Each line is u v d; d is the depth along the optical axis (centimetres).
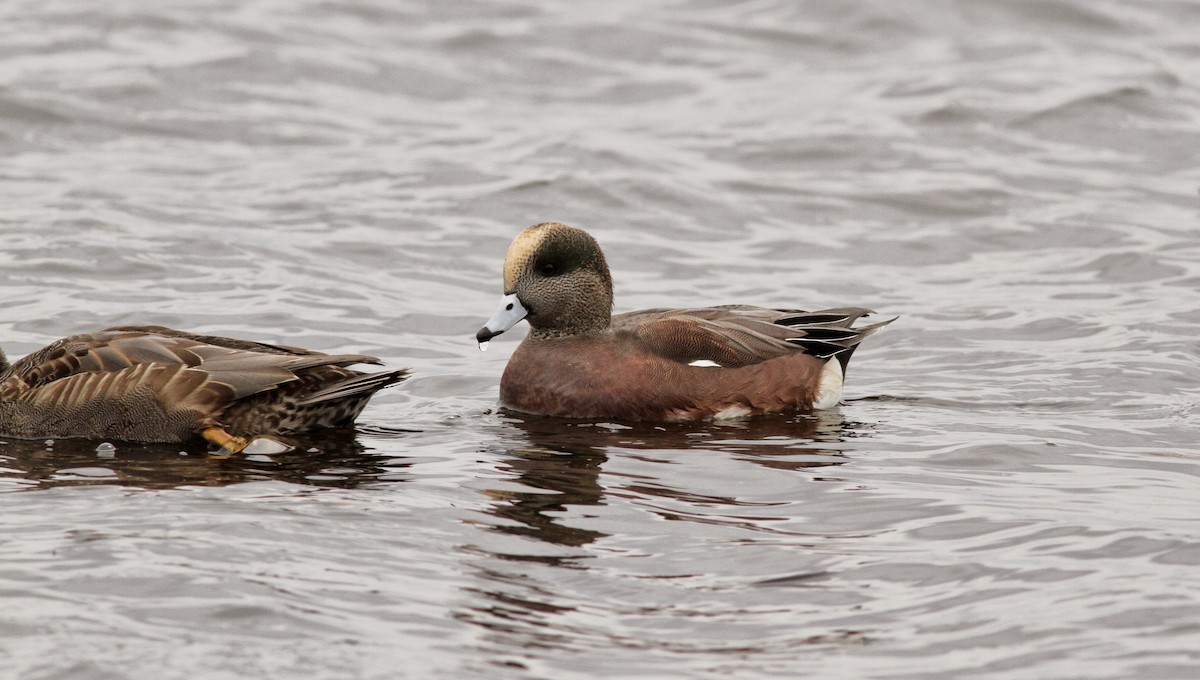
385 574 882
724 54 2864
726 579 891
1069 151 2333
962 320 1672
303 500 1025
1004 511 1018
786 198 2155
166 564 877
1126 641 791
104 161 2195
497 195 2123
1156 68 2666
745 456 1184
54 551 894
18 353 1434
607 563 916
